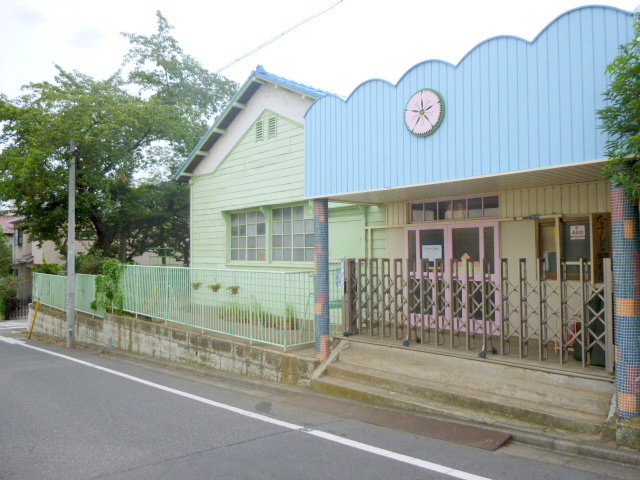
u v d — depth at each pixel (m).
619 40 5.20
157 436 6.06
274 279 9.21
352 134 7.96
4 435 6.25
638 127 4.77
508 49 6.10
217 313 10.50
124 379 9.67
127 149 18.75
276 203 12.39
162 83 22.28
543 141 5.77
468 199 8.99
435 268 7.63
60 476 4.89
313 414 6.88
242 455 5.35
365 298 8.99
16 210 19.33
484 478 4.61
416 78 7.08
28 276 33.72
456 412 6.21
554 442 5.23
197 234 15.20
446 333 8.78
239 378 9.14
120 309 13.87
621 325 5.20
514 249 8.39
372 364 7.84
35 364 11.73
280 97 12.31
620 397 5.19
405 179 7.21
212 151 14.56
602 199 7.32
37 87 17.25
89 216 19.02
